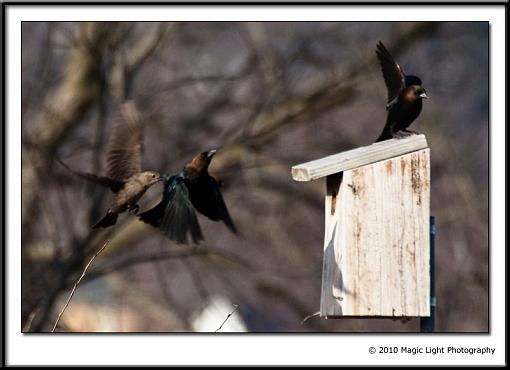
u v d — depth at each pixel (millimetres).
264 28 17703
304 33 17734
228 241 18250
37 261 15531
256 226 18359
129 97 16828
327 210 9289
